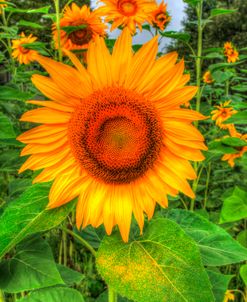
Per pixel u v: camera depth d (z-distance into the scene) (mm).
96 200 303
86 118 298
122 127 303
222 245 328
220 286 414
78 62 285
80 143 300
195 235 339
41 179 298
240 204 462
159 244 286
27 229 271
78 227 302
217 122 994
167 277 270
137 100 298
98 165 303
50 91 285
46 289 337
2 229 271
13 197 471
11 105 710
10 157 510
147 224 318
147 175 308
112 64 289
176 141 302
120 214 299
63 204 297
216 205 975
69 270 417
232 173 1049
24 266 343
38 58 280
